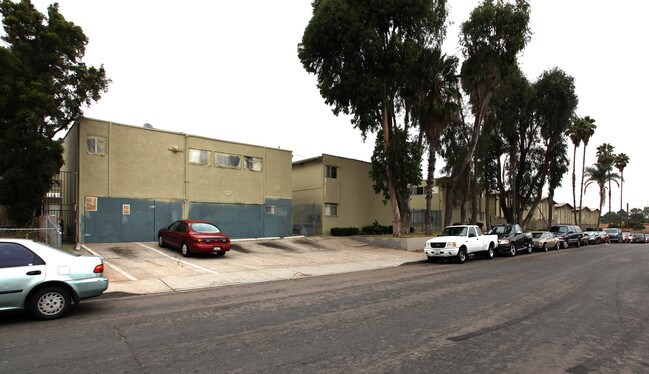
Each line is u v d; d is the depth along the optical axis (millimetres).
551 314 8234
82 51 18031
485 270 16094
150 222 20953
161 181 21438
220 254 18234
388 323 7344
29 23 16438
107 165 19750
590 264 18453
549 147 38000
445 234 20938
